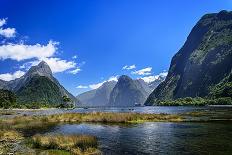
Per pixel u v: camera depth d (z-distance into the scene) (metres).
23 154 31.14
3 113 151.12
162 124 68.06
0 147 35.91
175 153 31.59
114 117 78.94
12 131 48.75
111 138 44.50
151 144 38.06
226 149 33.09
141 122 74.75
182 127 59.69
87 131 54.69
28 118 84.00
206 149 33.38
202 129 54.91
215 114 101.06
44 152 32.03
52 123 74.56
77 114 89.88
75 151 32.03
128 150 33.72
